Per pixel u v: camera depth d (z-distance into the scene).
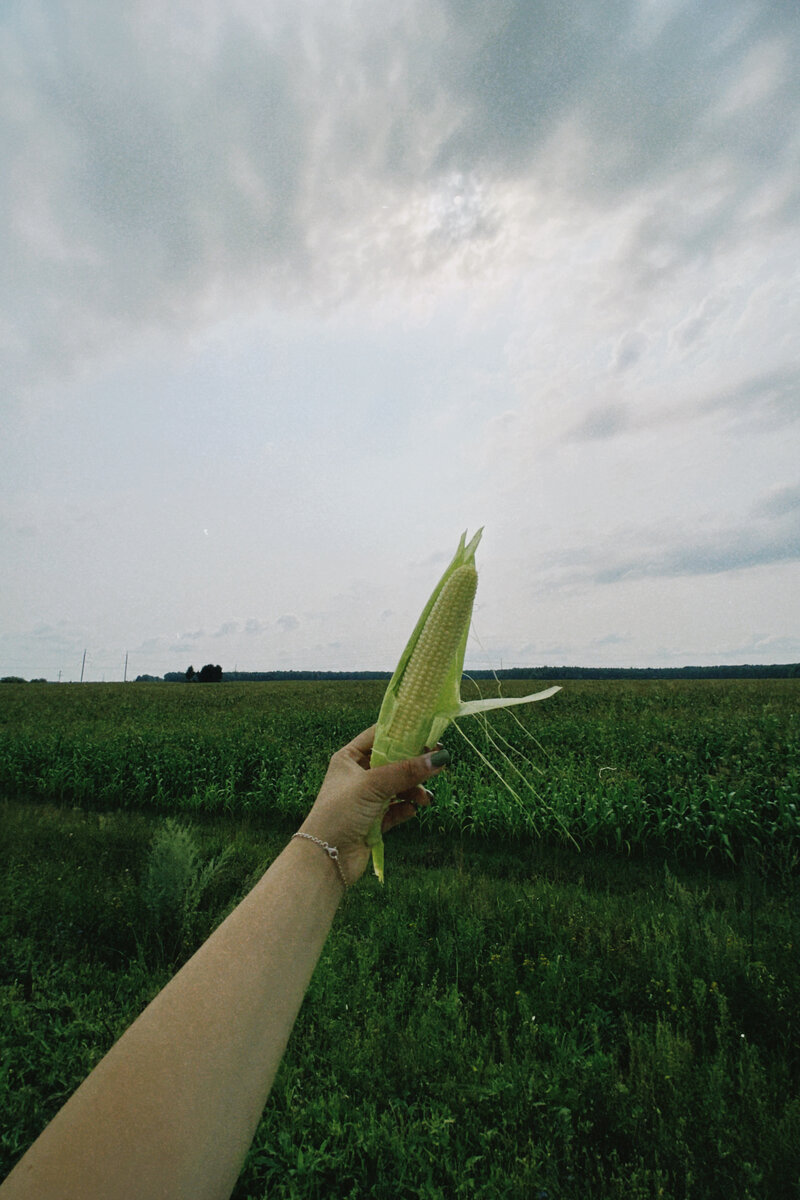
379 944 4.28
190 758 13.22
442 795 8.99
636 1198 2.26
